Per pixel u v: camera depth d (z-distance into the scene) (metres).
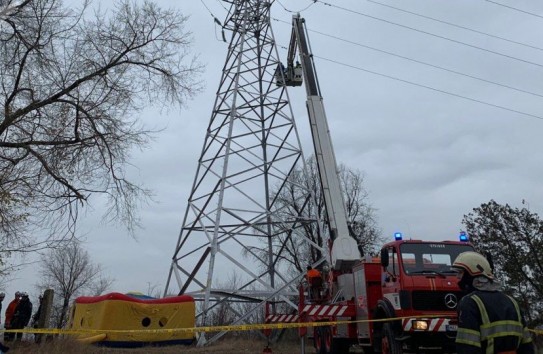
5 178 14.20
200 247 19.44
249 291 18.55
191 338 17.72
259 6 22.62
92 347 14.60
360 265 12.95
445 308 10.39
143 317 17.14
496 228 26.03
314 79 17.41
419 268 10.87
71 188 14.85
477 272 3.78
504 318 3.57
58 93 15.17
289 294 19.06
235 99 20.64
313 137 16.53
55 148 14.92
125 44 16.20
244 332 23.55
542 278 24.23
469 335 3.51
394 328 10.66
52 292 15.68
